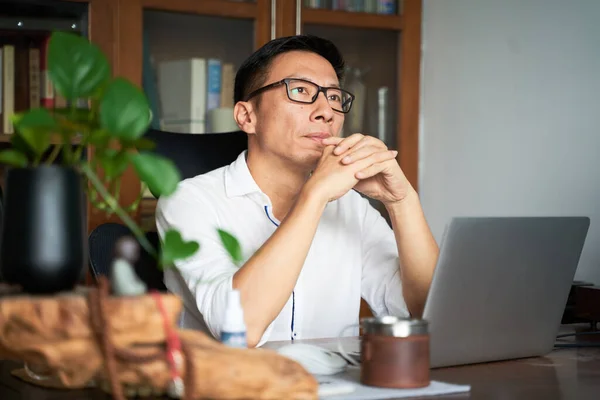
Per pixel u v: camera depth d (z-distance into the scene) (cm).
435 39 317
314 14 300
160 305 79
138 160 80
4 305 77
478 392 103
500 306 125
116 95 82
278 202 172
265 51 169
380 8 313
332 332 176
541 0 274
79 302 78
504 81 289
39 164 86
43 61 263
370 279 179
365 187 157
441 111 316
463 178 306
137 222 262
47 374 105
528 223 124
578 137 258
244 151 178
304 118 164
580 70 259
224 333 98
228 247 88
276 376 83
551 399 100
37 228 82
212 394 81
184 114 283
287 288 134
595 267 250
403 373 100
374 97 314
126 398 92
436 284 116
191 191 167
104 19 269
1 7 260
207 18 285
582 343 148
